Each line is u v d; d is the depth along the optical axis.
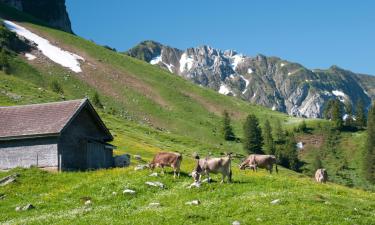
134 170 45.91
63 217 32.50
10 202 39.88
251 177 42.16
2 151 56.88
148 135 144.38
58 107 59.44
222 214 30.55
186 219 29.58
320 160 193.88
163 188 39.47
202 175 43.75
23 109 60.88
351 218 29.95
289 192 35.94
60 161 54.69
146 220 29.66
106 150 62.62
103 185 40.78
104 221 30.28
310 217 29.39
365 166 177.75
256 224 28.42
